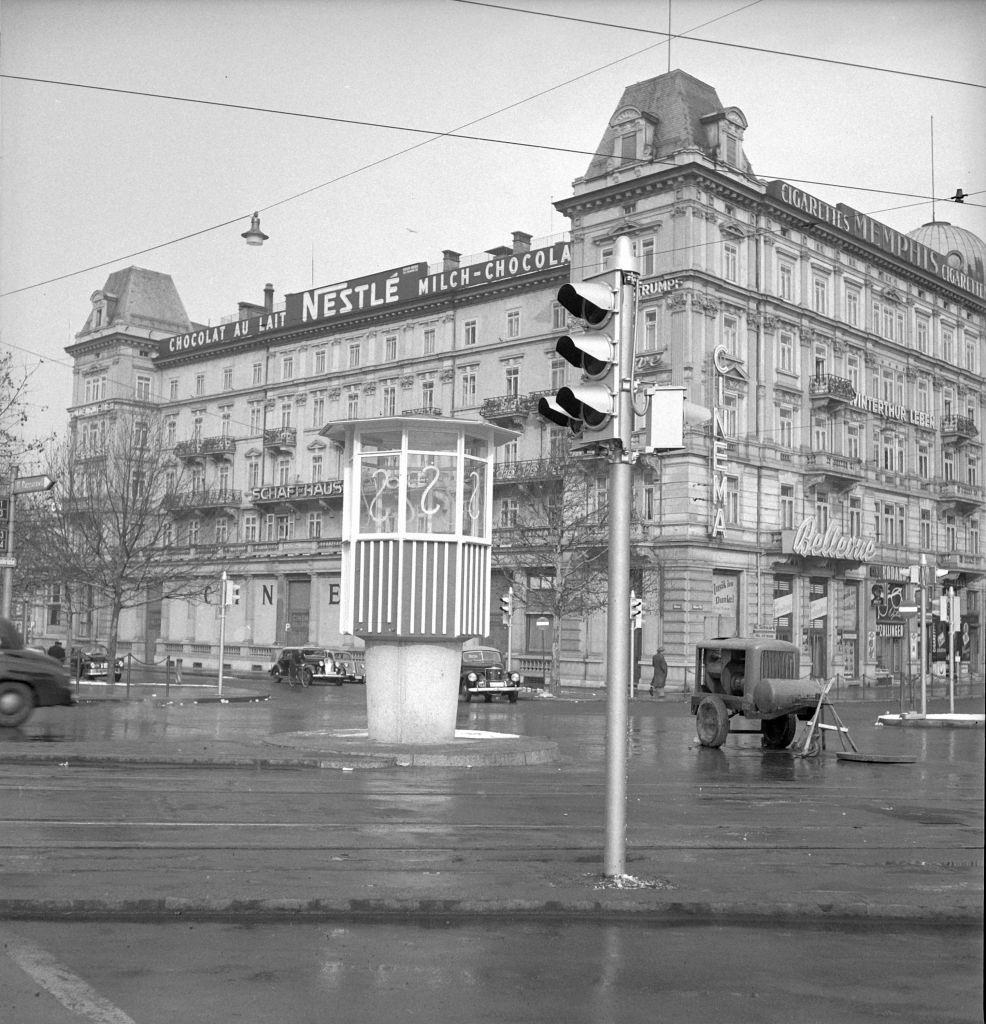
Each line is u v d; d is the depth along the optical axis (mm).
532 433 56375
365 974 6367
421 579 19016
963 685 60000
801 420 55562
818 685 21594
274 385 70500
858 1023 5750
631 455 8531
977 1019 5852
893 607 43531
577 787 15078
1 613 29625
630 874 8836
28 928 7168
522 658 55875
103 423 70250
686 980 6430
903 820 12781
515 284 57594
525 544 50031
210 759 16750
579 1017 5734
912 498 63250
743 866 9398
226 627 71500
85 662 47344
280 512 69250
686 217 49688
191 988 6027
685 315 49469
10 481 32281
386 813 12078
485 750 18250
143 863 8844
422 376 62219
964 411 68750
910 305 64375
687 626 49031
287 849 9664
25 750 17094
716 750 22156
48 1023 5434
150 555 45812
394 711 19188
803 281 56156
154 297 80375
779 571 53688
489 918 7734
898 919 8102
